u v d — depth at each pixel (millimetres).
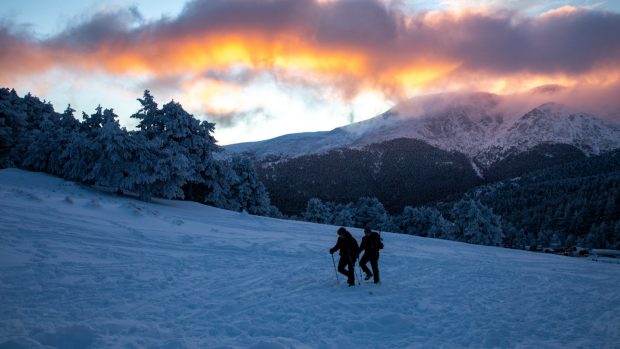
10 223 14898
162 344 6254
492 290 12570
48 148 42438
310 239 24609
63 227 16172
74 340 6059
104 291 9594
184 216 30438
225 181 51688
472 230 65250
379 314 8852
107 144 34562
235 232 23438
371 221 98000
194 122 47188
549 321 8875
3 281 9273
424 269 16734
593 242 127375
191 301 9359
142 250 15117
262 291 10852
